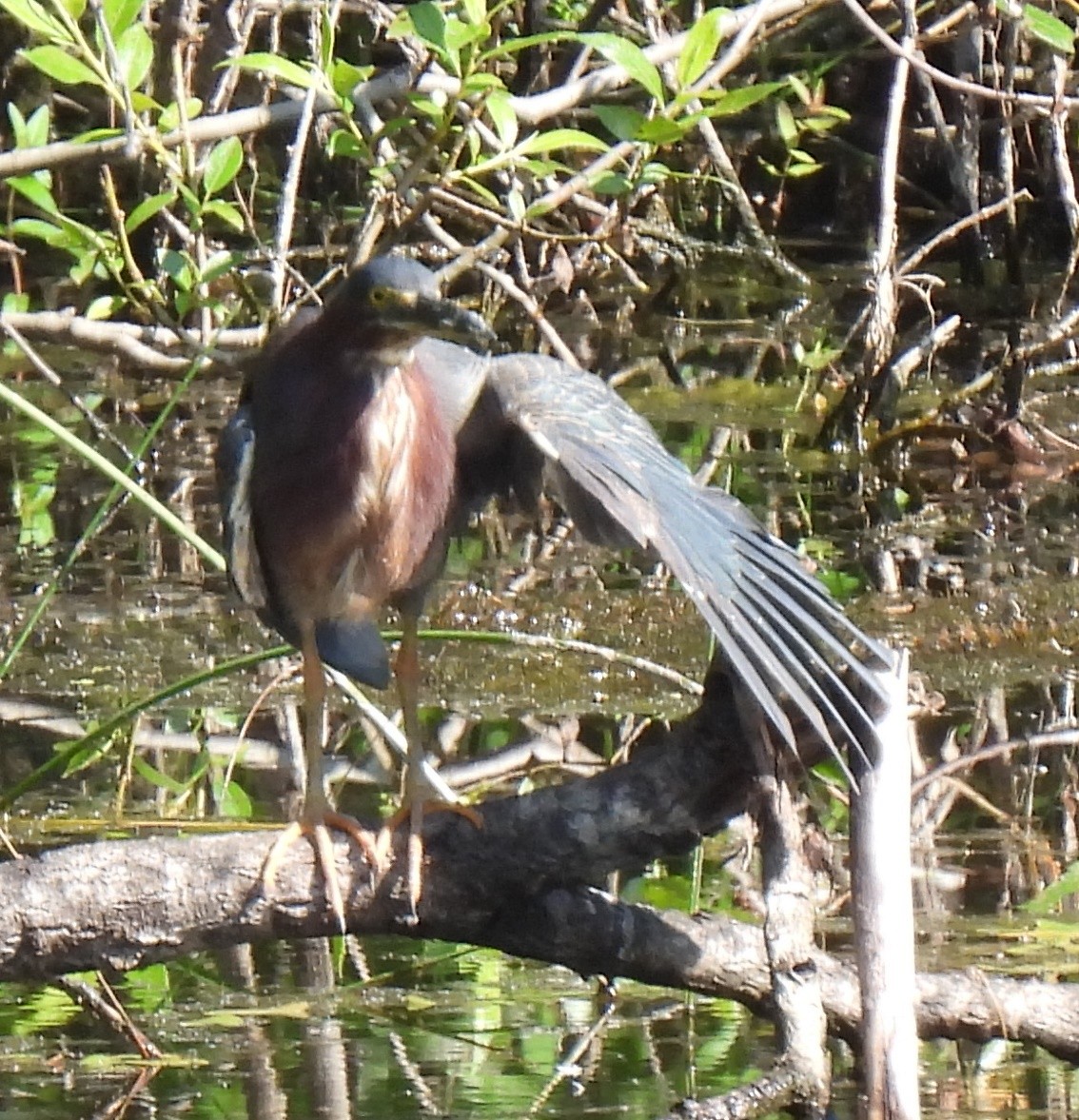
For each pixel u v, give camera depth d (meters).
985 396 15.17
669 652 11.39
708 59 10.19
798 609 6.09
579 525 6.71
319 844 6.46
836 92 18.56
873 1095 5.74
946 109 18.22
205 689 10.84
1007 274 17.02
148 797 9.63
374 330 7.18
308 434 7.28
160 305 11.06
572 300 16.88
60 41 9.43
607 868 6.47
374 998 7.95
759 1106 5.85
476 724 10.54
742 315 17.66
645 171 10.66
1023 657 11.25
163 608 11.75
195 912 6.37
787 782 6.21
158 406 15.14
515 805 6.48
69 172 16.42
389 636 8.80
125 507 13.26
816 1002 6.02
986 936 8.10
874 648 6.11
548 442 6.74
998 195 17.80
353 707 10.77
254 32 15.84
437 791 7.20
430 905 6.50
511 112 10.05
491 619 11.78
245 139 15.11
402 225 11.04
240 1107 6.87
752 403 15.48
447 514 7.55
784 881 6.16
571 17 14.27
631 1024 7.69
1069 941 8.04
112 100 10.27
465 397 7.34
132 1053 7.37
